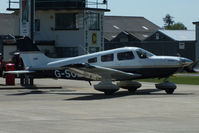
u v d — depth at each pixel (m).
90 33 55.38
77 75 30.92
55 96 27.88
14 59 39.84
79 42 55.03
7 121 17.30
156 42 86.56
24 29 45.16
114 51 30.16
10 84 36.47
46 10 55.50
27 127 15.88
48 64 31.55
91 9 55.19
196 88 34.38
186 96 27.22
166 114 19.11
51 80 44.69
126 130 15.25
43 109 20.98
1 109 21.02
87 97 27.06
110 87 28.38
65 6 54.72
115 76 29.38
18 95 28.59
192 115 18.77
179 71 30.03
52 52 56.12
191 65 29.86
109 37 99.56
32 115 18.95
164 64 29.58
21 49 32.00
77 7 54.41
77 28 55.06
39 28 56.44
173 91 29.80
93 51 55.84
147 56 29.89
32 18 45.06
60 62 31.31
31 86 35.41
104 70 28.19
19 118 18.08
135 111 20.11
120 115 18.86
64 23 55.69
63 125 16.30
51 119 17.78
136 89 31.39
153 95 28.17
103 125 16.28
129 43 92.69
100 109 20.89
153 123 16.70
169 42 84.19
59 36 55.91
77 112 19.86
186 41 83.38
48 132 14.91
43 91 31.97
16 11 56.41
